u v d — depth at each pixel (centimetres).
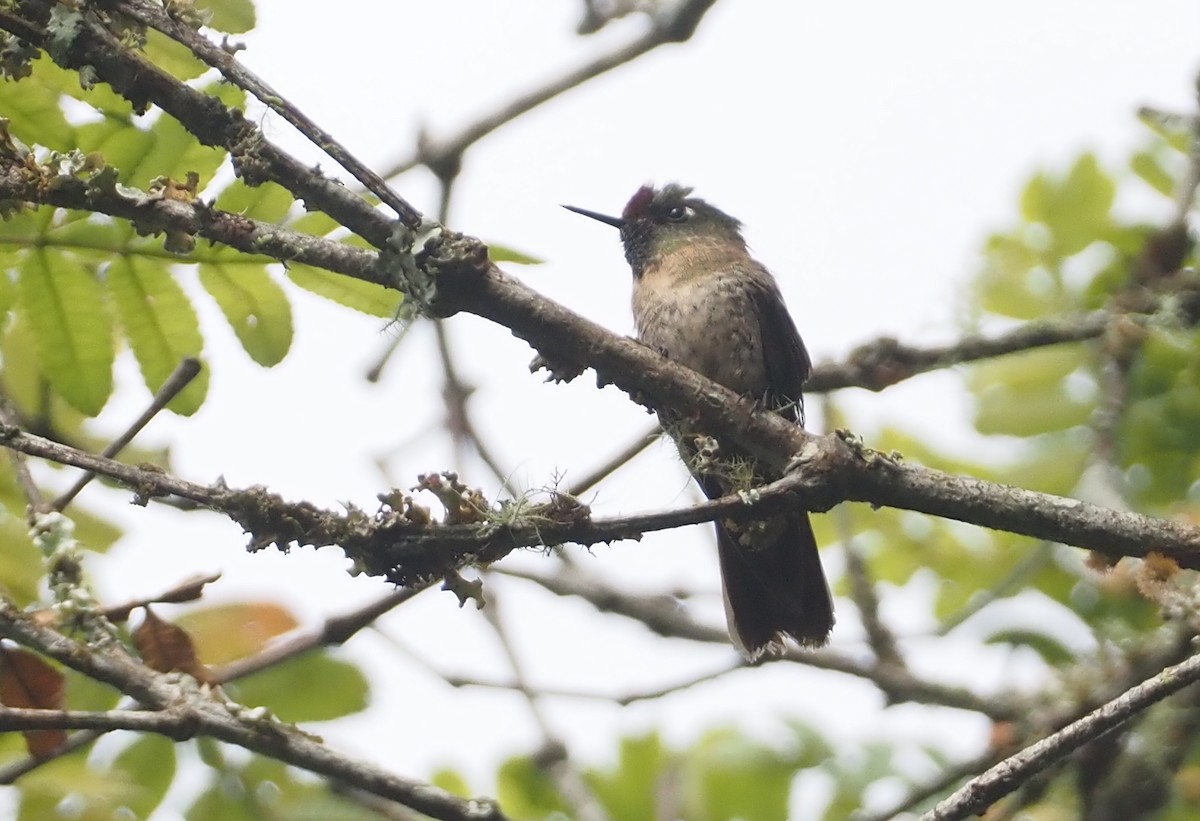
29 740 590
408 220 557
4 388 762
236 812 775
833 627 866
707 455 657
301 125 546
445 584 524
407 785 548
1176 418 932
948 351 948
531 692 900
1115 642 884
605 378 608
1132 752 873
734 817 978
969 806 535
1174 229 947
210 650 714
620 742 1002
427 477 529
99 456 513
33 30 545
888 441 956
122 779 749
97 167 564
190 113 549
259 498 516
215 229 562
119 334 767
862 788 966
